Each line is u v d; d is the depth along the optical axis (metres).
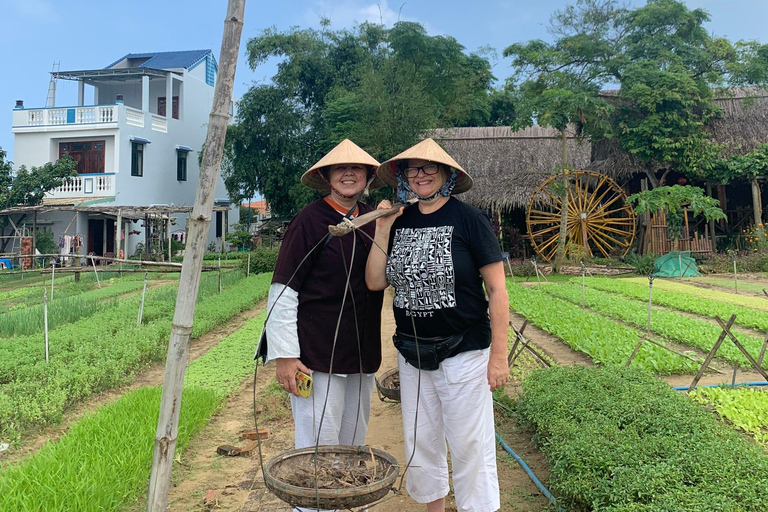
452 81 22.00
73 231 25.89
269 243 29.11
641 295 14.91
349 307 3.38
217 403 6.34
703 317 12.21
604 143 23.92
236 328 11.66
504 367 3.15
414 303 3.21
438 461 3.44
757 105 22.88
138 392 6.06
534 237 24.55
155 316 11.66
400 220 3.38
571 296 14.86
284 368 3.26
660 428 4.18
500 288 3.16
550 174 23.02
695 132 20.91
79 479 3.94
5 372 7.18
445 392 3.24
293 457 3.15
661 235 22.05
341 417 3.48
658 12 20.67
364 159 3.35
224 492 4.36
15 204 24.50
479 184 24.00
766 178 21.97
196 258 2.54
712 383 6.86
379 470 3.06
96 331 9.62
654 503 3.18
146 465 4.38
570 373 5.63
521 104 20.47
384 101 18.86
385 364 8.24
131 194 27.45
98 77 29.42
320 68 28.70
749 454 3.73
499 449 4.99
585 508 3.66
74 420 6.09
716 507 3.11
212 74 34.56
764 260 19.80
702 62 21.28
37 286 18.98
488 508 3.27
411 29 20.22
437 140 21.44
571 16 20.98
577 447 3.86
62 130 26.94
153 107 31.33
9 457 5.13
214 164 2.52
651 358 7.49
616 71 21.41
